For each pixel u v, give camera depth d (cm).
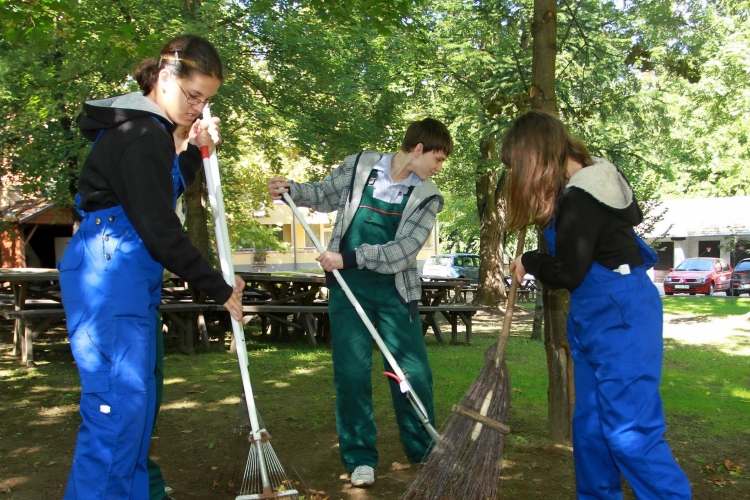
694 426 480
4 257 2133
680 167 3212
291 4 1066
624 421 256
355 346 347
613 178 260
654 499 254
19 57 962
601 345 261
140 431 233
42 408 519
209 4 961
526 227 288
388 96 1245
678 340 1090
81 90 1044
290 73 1107
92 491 224
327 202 377
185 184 278
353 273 351
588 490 284
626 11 1003
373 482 345
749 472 376
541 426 467
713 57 1573
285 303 962
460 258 2764
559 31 848
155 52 556
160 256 233
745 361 841
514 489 337
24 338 738
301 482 340
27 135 1313
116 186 231
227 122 1118
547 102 422
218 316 904
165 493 296
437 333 1007
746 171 3212
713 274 2536
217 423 475
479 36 1352
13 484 344
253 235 2648
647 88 1149
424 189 356
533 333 1081
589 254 254
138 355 233
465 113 1420
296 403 541
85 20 641
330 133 1162
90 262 233
